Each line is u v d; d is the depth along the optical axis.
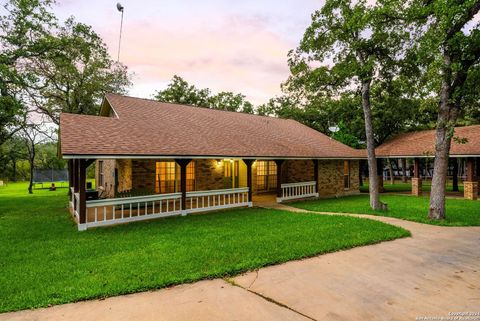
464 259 5.51
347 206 12.64
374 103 20.72
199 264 5.05
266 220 9.23
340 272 4.80
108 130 10.05
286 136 16.73
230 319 3.29
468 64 8.73
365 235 7.16
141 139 10.05
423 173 40.72
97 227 8.47
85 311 3.50
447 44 8.51
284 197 14.14
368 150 11.83
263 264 5.08
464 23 8.38
